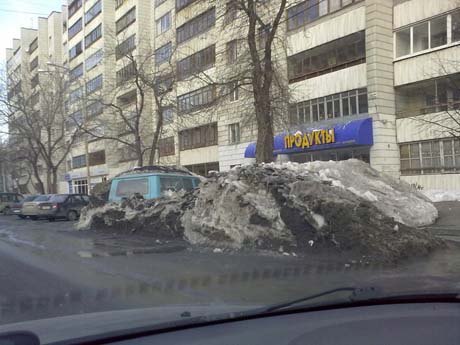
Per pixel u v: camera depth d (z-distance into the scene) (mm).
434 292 3615
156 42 41031
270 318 3145
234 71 21172
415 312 3303
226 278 7312
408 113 24500
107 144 48969
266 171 11273
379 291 3559
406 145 24281
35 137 38531
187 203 12492
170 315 3199
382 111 24109
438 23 22656
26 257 10055
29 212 23359
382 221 9586
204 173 37375
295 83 28484
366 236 9062
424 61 23156
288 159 29125
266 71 18297
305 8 27609
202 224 11453
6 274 8047
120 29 47781
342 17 25703
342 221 9289
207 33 32938
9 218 27203
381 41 24250
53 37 66250
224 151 34375
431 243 9594
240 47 22562
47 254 10453
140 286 6852
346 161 13984
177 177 14711
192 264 8812
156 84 27875
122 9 47469
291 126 22969
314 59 27625
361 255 8875
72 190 64375
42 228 17766
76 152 61656
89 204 16031
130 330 2721
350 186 12180
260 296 5879
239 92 27609
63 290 6719
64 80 42625
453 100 22469
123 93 42938
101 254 10289
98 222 15141
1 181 76812
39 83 39531
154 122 40219
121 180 15039
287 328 2951
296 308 3254
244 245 10445
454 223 13055
